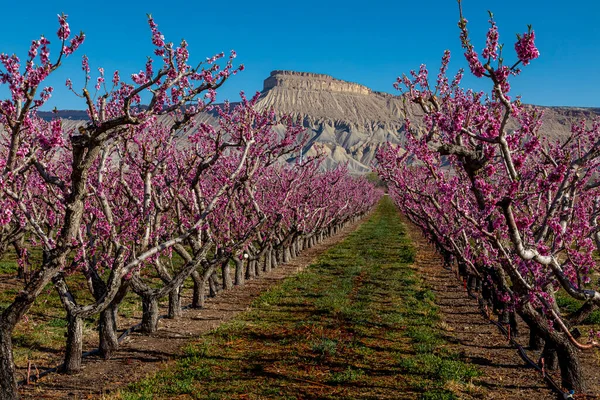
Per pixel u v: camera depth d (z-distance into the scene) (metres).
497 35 5.82
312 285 20.25
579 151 9.27
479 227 7.13
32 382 9.45
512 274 8.38
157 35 7.20
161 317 14.97
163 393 9.00
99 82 9.27
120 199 13.61
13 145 6.58
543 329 9.35
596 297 6.82
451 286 20.48
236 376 9.98
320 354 11.48
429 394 9.09
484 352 11.98
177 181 11.78
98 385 9.39
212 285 18.14
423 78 9.39
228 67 8.23
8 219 7.67
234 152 18.95
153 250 9.77
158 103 7.45
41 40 6.11
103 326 11.05
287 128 16.17
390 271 23.78
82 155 7.19
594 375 10.30
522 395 9.23
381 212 83.56
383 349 11.98
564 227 8.85
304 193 26.53
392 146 12.93
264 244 21.88
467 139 9.25
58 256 7.54
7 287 17.75
